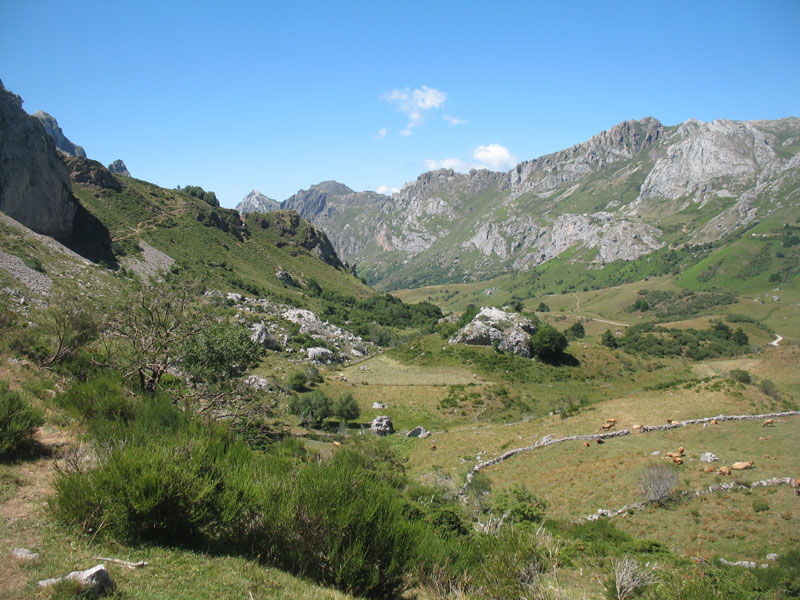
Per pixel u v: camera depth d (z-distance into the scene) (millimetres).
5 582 6039
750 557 18078
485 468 32438
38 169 94500
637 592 11336
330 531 9039
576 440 34750
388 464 31312
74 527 7891
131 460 8383
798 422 32188
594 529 21172
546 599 9258
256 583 7676
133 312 23031
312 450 26266
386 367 78375
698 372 76438
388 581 9172
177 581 7145
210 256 127062
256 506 9555
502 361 77375
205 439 11992
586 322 155625
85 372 21734
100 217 118688
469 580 9766
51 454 11367
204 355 24219
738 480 24094
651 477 24156
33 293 55781
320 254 190125
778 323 130500
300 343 85250
